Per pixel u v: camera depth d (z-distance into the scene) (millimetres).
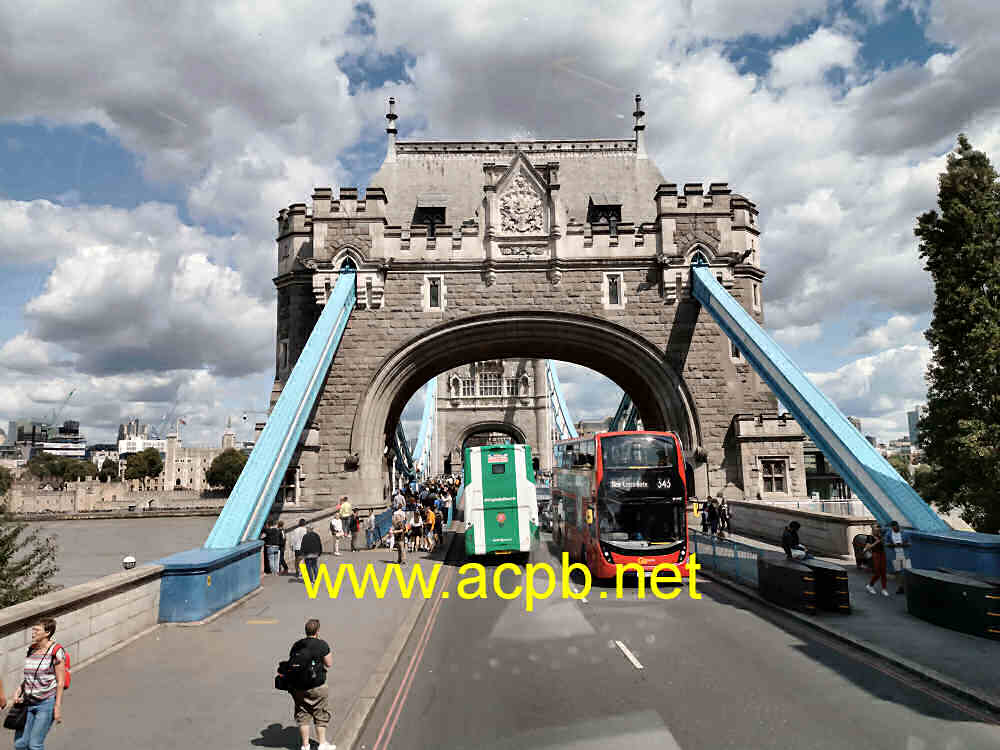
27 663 7031
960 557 16422
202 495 74938
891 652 11688
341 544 28922
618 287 33156
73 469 121875
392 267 32969
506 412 89000
